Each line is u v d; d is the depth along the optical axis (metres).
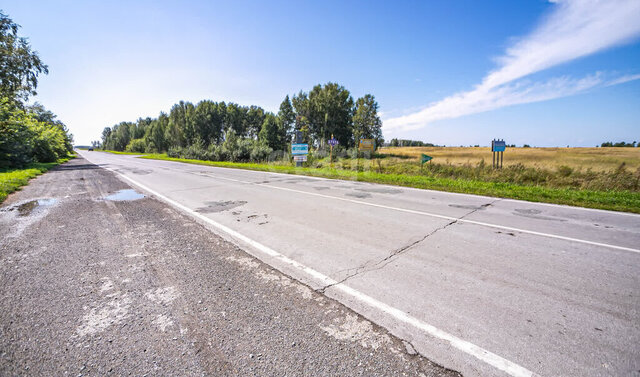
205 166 23.48
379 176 13.62
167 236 4.67
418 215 6.09
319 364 1.93
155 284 3.05
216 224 5.39
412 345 2.11
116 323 2.37
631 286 2.92
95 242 4.38
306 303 2.67
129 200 7.88
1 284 3.04
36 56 24.31
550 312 2.48
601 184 9.84
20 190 9.87
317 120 52.81
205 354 2.03
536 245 4.19
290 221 5.60
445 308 2.56
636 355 1.95
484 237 4.57
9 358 1.97
